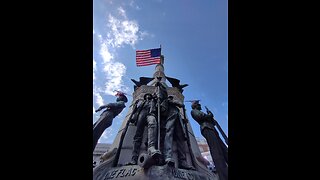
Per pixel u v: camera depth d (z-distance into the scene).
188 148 30.58
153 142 27.30
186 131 32.88
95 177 25.95
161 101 33.09
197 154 32.16
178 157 28.53
